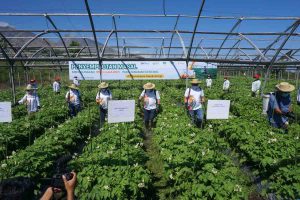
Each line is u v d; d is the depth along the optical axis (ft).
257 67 102.99
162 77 94.27
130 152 27.25
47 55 104.68
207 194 21.31
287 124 34.35
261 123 36.76
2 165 23.45
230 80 124.57
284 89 32.07
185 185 22.44
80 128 40.42
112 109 24.02
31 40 55.77
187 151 26.43
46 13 54.29
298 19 51.78
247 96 65.72
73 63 90.99
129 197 21.89
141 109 58.59
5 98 74.23
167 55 101.91
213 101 27.78
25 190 9.53
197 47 90.84
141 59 56.80
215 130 39.52
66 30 57.67
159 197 24.62
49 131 36.99
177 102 68.44
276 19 55.01
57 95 74.95
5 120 27.45
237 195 21.02
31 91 47.01
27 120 41.98
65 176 11.39
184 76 96.02
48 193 11.34
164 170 26.02
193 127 34.35
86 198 21.36
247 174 28.68
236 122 37.01
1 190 9.29
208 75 97.35
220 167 24.20
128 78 92.68
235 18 55.57
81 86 103.14
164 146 29.78
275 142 28.53
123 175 22.74
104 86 44.83
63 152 31.50
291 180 22.57
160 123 40.34
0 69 138.21
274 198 23.45
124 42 90.79
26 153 27.61
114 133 33.96
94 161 25.08
